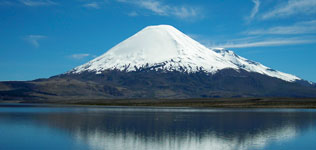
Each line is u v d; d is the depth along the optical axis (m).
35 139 51.38
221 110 145.88
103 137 53.41
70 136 54.38
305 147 45.34
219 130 63.53
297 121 83.81
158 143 48.06
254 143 48.47
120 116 100.12
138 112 124.94
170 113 117.75
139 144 47.19
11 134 56.84
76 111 132.50
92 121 81.56
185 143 48.19
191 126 70.50
